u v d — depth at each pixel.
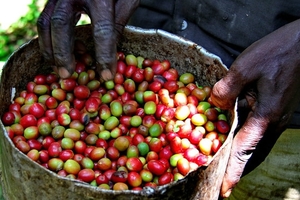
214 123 0.48
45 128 0.46
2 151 0.39
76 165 0.44
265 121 0.42
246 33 0.49
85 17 1.07
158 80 0.51
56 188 0.35
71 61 0.42
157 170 0.43
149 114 0.49
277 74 0.41
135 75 0.51
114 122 0.48
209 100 0.50
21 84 0.49
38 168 0.35
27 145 0.45
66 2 0.41
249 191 0.63
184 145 0.47
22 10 1.11
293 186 0.61
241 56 0.42
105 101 0.50
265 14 0.47
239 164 0.42
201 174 0.36
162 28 0.54
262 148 0.45
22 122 0.47
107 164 0.44
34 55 0.48
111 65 0.41
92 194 0.34
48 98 0.49
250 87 0.43
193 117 0.48
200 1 0.49
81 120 0.47
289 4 0.46
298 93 0.42
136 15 0.54
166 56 0.52
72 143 0.46
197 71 0.51
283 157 0.60
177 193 0.35
